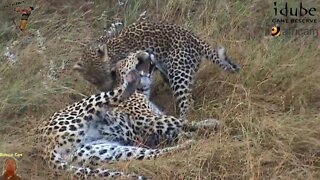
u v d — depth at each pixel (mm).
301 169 9602
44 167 9695
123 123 10453
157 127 10531
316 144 10008
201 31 13281
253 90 11516
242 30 13609
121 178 9156
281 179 9398
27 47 12664
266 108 11000
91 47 12398
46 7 14281
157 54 12000
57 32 13508
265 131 10250
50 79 11992
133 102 10734
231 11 13828
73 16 14070
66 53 13031
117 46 12195
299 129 10188
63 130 9891
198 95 11891
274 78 11672
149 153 9852
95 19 14188
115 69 11844
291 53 12375
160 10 14336
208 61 12328
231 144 9906
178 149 9945
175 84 11641
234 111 10852
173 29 11969
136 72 10539
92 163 9758
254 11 13961
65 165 9500
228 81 11836
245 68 11914
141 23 12406
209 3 14000
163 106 11914
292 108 10961
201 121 10750
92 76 12086
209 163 9664
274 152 9883
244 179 9406
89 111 10086
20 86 11609
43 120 10844
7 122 11000
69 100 11820
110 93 10148
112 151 9836
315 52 12453
